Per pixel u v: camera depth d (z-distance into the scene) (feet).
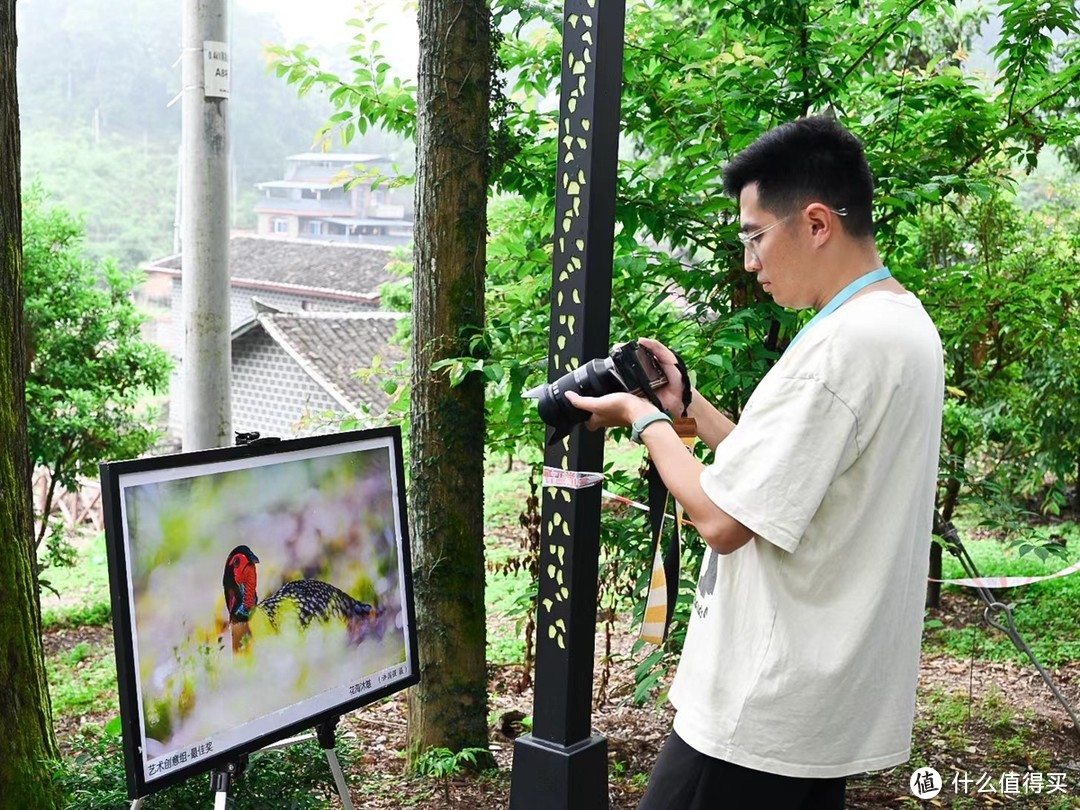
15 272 12.02
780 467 6.43
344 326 63.21
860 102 15.49
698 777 7.06
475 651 14.02
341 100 15.46
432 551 13.73
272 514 9.00
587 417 7.80
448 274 13.23
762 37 14.84
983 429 25.41
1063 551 15.21
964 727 17.06
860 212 6.89
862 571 6.65
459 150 13.09
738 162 7.11
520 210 17.71
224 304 20.45
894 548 6.63
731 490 6.55
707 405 8.43
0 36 11.75
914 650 7.08
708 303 14.02
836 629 6.64
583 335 9.12
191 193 20.12
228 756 8.53
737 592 6.96
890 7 14.02
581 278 9.12
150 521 8.00
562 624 9.40
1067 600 25.84
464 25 12.95
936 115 14.46
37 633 12.19
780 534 6.40
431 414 13.50
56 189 147.54
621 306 14.21
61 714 22.40
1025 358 27.02
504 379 14.15
